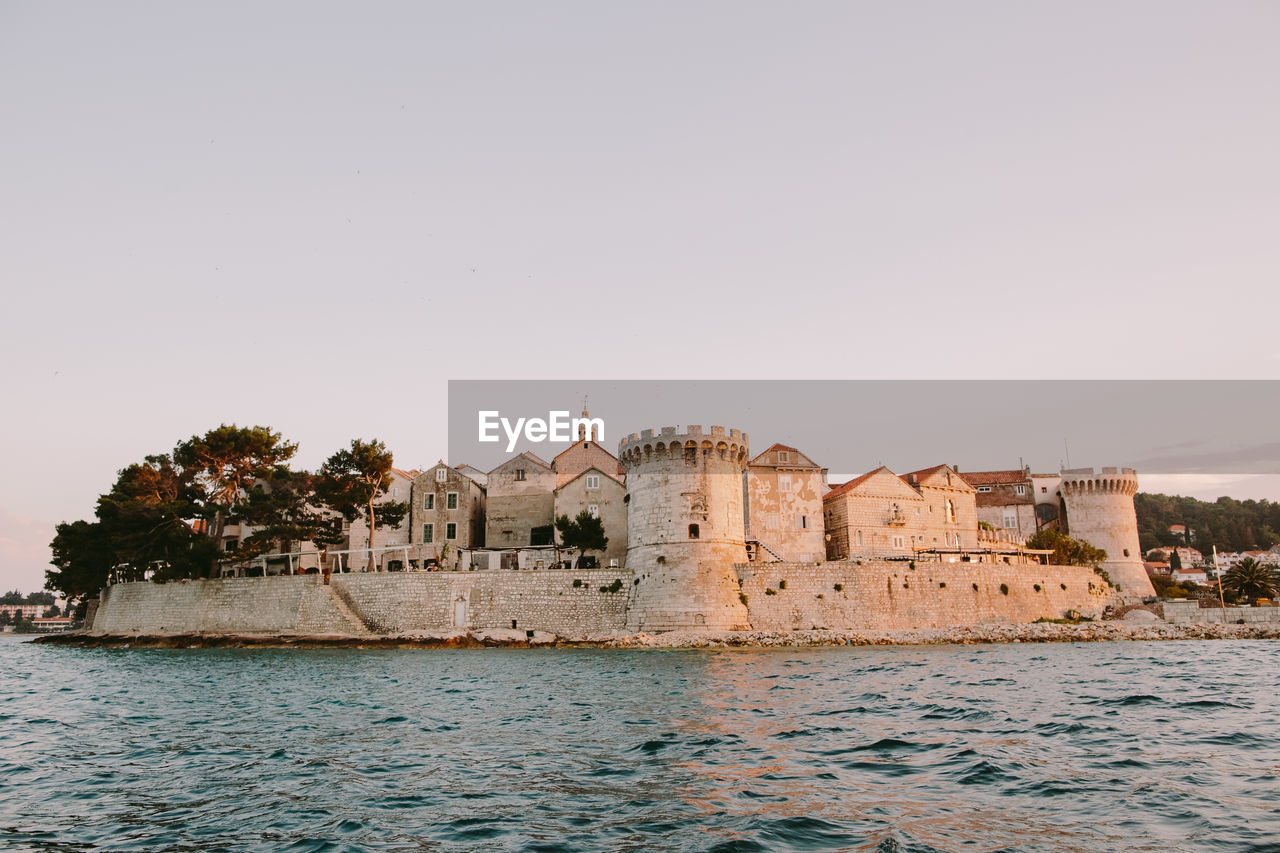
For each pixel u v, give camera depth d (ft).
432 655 229.25
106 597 331.57
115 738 97.91
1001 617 275.39
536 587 260.01
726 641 241.96
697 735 92.53
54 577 336.90
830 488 357.20
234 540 345.92
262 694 140.46
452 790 69.41
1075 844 53.11
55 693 147.54
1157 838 53.98
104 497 312.09
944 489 334.85
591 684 147.33
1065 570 294.87
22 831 59.82
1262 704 110.83
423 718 109.29
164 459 340.18
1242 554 636.48
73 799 68.64
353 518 288.71
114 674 184.34
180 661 222.69
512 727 100.89
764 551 305.32
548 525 321.32
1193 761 75.46
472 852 53.52
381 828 59.00
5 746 93.30
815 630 251.60
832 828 57.00
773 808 62.13
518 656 220.23
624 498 303.68
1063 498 387.55
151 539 307.17
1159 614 294.87
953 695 123.75
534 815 61.52
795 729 95.71
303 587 271.08
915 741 86.79
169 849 55.52
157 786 72.74
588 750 85.35
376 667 191.72
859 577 259.39
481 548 323.78
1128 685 134.62
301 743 92.43
